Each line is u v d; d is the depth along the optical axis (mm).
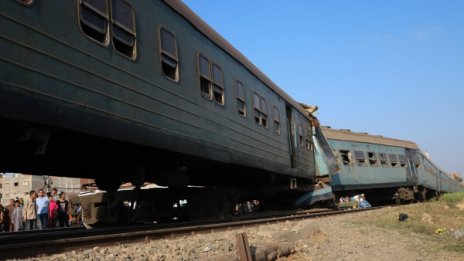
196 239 7539
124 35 7930
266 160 14219
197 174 13438
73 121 6516
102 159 9086
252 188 16828
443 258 8305
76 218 15273
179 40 9859
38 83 5973
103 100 7168
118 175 10250
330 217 14375
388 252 8500
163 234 7875
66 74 6465
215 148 10867
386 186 27125
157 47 8914
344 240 9406
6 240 7039
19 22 5766
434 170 35938
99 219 11797
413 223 13133
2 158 7828
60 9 6484
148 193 11844
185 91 9812
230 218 13117
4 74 5500
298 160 17844
